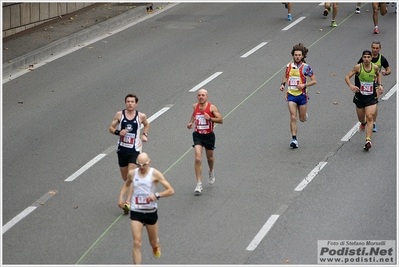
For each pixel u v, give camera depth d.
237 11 62.97
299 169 34.41
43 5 57.81
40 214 30.56
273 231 28.88
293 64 36.44
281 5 64.25
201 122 31.42
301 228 29.11
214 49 52.81
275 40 54.34
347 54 50.88
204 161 35.50
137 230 25.20
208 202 31.31
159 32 57.72
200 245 27.89
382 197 31.59
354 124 39.69
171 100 43.44
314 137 38.03
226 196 31.84
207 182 33.19
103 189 32.75
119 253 27.50
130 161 30.22
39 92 45.31
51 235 28.89
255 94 44.19
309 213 30.30
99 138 38.34
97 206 31.19
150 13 63.50
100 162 35.53
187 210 30.64
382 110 41.44
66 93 45.00
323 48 52.25
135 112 30.31
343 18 59.56
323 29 56.72
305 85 36.16
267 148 36.81
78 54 52.78
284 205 30.97
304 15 60.81
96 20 59.69
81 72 48.84
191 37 56.03
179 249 27.62
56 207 31.16
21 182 33.53
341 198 31.58
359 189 32.38
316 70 47.94
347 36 54.81
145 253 27.47
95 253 27.55
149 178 25.36
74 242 28.34
